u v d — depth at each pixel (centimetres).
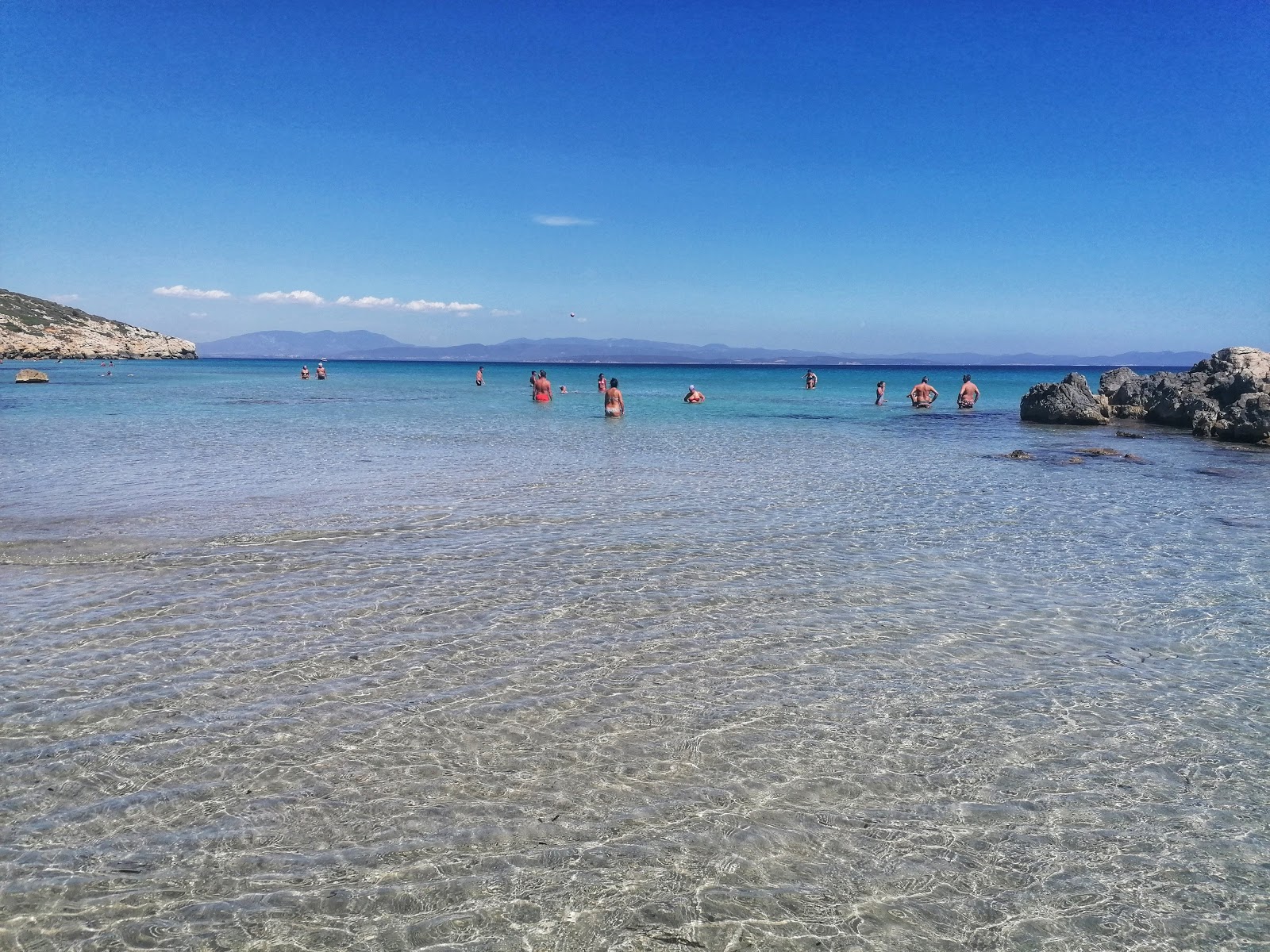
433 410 4131
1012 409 4669
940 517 1444
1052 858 484
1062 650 809
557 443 2627
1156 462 2258
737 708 675
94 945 406
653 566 1103
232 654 776
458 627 858
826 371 18900
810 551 1191
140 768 572
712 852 486
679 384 9206
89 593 955
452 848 487
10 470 1877
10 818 512
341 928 420
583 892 450
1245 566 1130
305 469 1952
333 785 552
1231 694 708
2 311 12062
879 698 696
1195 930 427
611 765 582
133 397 4697
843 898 448
